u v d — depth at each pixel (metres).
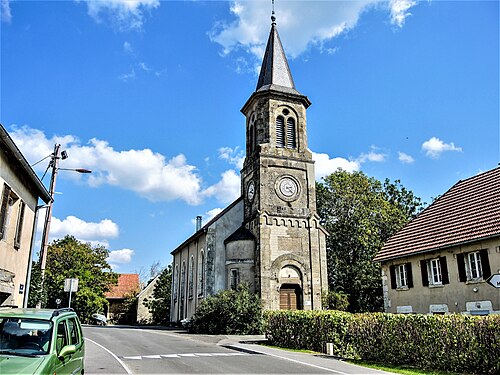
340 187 45.66
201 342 22.50
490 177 22.73
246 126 37.59
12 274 15.24
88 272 48.47
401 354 14.52
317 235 33.03
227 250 33.03
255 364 14.27
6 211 14.50
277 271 31.16
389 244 25.27
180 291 43.28
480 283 18.83
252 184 33.97
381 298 42.44
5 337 7.28
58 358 7.11
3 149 13.08
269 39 38.34
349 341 17.22
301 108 35.56
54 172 24.02
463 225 20.67
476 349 12.36
